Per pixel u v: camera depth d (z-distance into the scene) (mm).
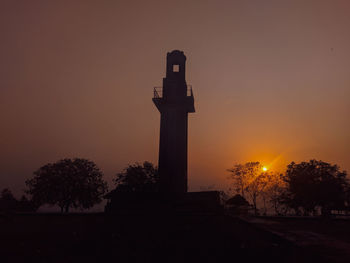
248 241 12750
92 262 10492
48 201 50750
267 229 12586
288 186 42812
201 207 28406
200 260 10227
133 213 28797
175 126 32219
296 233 10734
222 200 47281
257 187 58906
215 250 11711
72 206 52812
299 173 41125
